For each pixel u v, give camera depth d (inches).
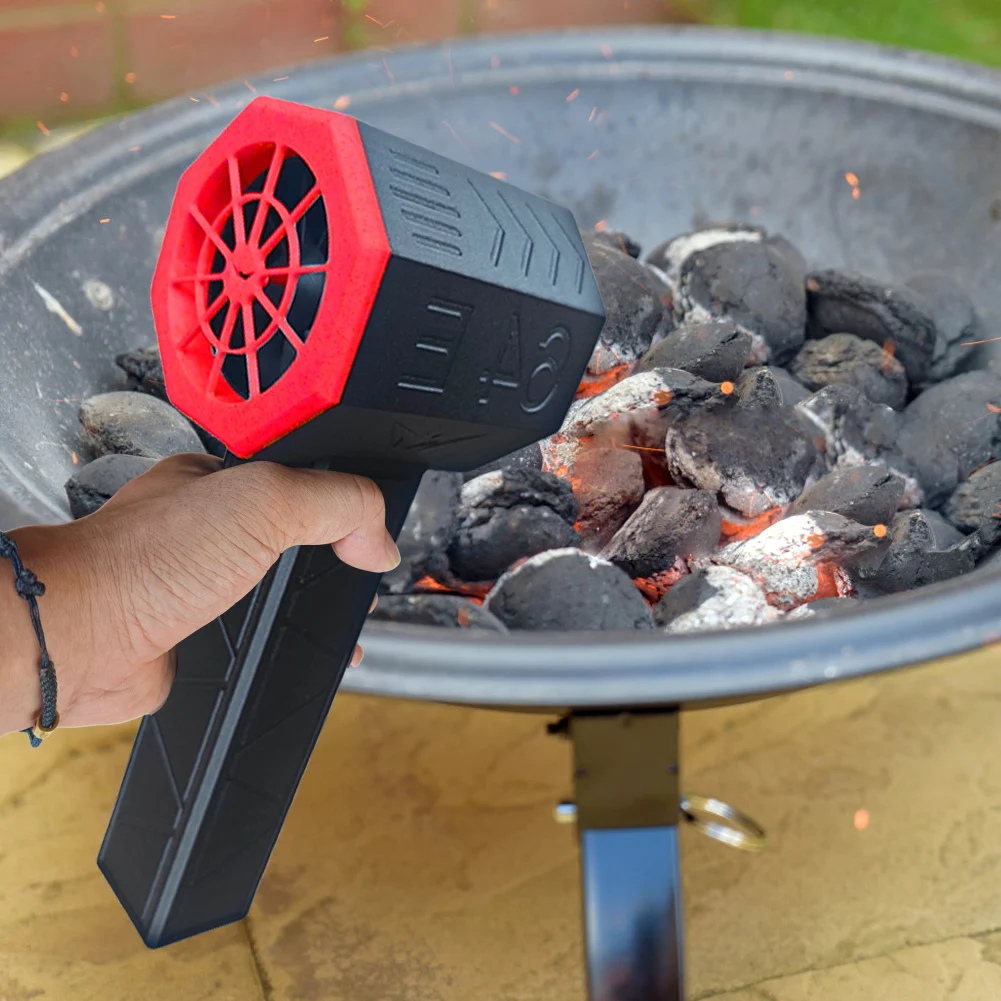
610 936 32.2
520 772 54.4
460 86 59.2
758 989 43.9
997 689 57.5
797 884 48.1
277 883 48.7
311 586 27.1
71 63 103.6
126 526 25.7
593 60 60.0
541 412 25.3
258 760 29.0
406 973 44.9
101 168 49.6
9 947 45.4
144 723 30.7
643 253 63.3
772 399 42.7
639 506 40.7
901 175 57.5
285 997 43.9
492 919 47.2
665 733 30.9
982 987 43.6
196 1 104.5
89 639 25.7
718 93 59.9
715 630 26.6
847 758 54.1
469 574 39.2
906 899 47.3
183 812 29.3
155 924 30.1
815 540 37.8
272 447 23.6
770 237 56.3
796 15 126.5
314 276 21.3
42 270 46.1
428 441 24.6
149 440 42.6
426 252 20.6
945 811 51.2
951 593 26.9
